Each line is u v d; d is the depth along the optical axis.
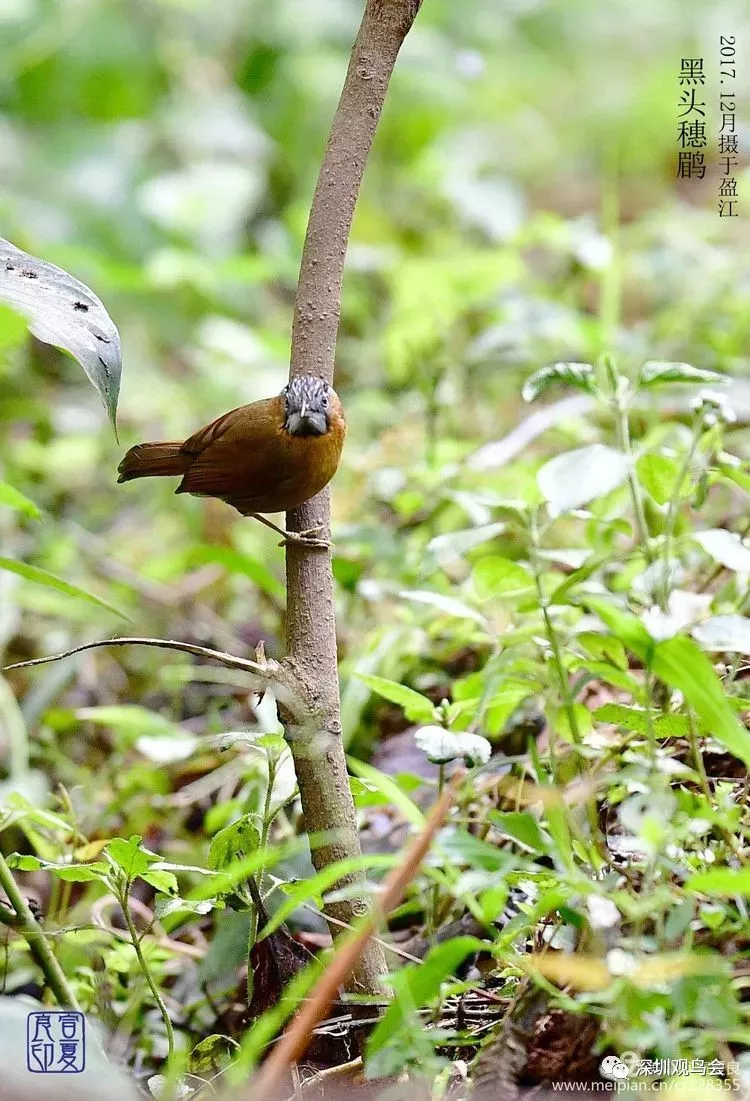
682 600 4.88
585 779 4.15
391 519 8.58
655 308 11.27
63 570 9.48
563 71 18.06
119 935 4.61
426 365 10.12
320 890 3.77
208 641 8.66
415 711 5.05
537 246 13.95
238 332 11.48
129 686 8.63
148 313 13.54
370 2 4.55
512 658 4.62
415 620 6.71
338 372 12.17
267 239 14.48
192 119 15.88
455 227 14.51
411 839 5.04
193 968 5.62
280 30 17.12
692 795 4.17
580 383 4.93
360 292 12.73
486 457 7.54
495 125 16.97
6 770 7.55
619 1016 3.28
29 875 6.75
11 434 12.18
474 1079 3.75
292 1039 3.36
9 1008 3.65
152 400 12.19
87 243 14.52
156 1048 5.07
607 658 5.04
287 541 4.39
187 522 10.14
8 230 12.76
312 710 4.19
